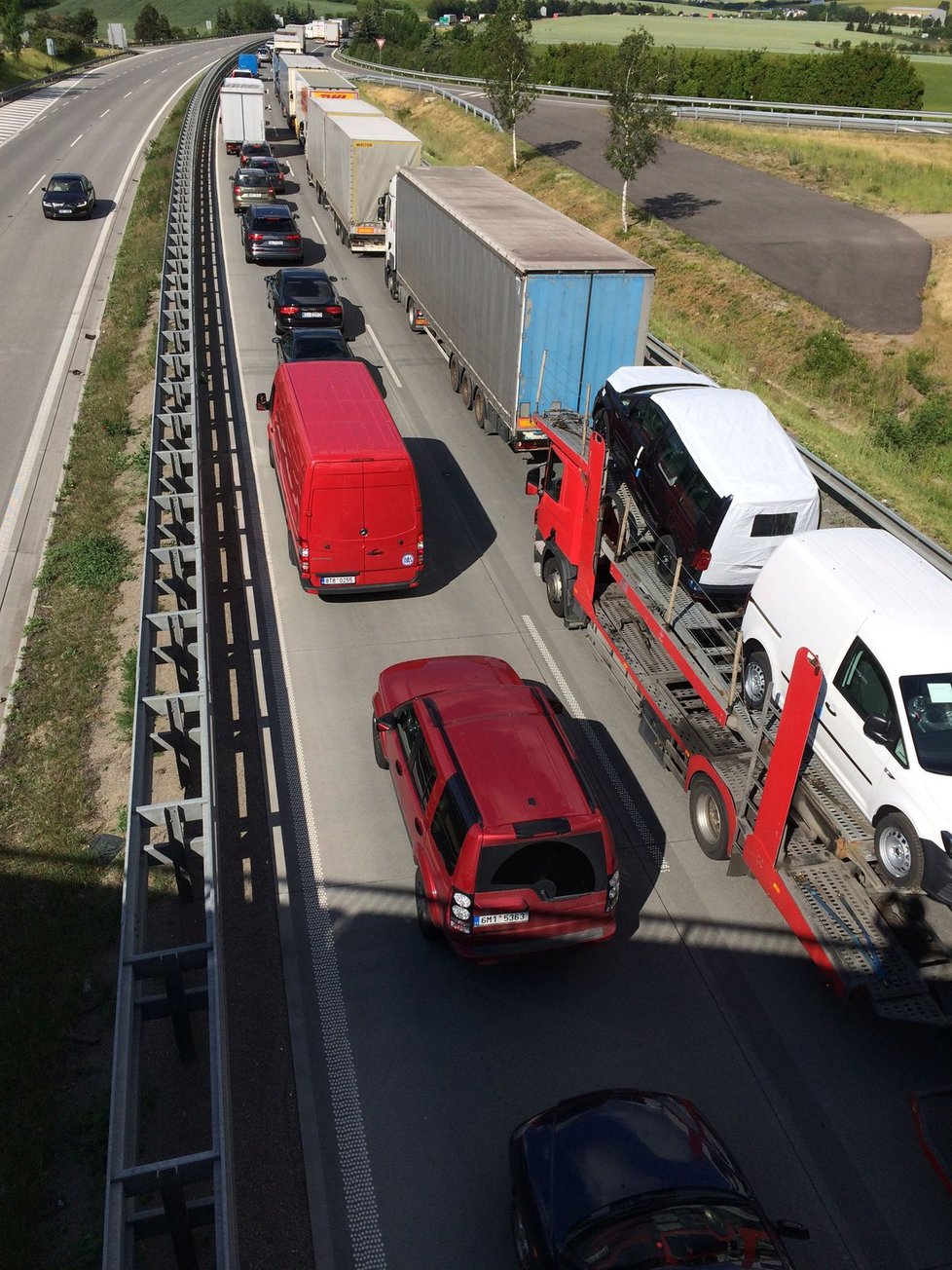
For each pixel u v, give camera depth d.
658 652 11.32
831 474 15.05
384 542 12.98
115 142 49.16
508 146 44.75
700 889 9.62
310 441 12.70
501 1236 6.66
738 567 10.44
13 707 11.68
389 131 30.69
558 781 8.25
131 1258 5.34
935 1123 6.98
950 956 7.74
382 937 8.84
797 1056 8.02
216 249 30.78
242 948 8.64
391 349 23.36
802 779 8.77
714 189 37.91
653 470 11.62
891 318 27.02
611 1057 7.92
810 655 7.48
